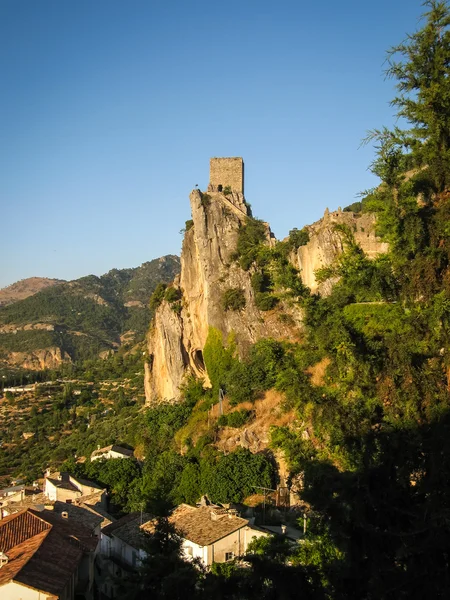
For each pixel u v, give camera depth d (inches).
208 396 3110.2
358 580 664.4
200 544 1545.3
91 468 2866.6
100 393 7268.7
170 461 2482.8
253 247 3127.5
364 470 672.4
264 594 766.5
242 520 1654.8
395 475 682.2
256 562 769.6
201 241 3255.4
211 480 2123.5
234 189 3585.1
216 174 3607.3
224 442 2385.6
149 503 1105.4
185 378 3543.3
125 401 5935.0
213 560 1544.0
